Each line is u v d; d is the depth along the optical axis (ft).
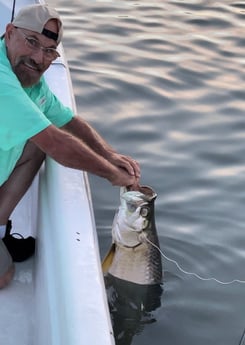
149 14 25.31
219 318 10.82
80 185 8.65
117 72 20.22
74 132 9.51
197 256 12.67
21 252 9.37
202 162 16.10
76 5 25.61
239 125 17.93
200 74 20.68
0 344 8.18
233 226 13.76
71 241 7.64
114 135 16.84
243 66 21.56
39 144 8.11
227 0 27.43
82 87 19.06
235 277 12.11
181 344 10.15
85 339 6.26
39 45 8.10
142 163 15.81
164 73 20.48
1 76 7.88
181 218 13.92
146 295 10.06
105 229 13.10
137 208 9.20
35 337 8.19
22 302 8.82
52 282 7.55
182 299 11.09
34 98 8.93
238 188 15.15
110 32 23.26
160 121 17.72
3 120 7.85
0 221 9.18
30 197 10.78
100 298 6.84
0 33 13.88
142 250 9.62
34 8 8.10
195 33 23.90
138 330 10.11
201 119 18.03
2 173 8.79
